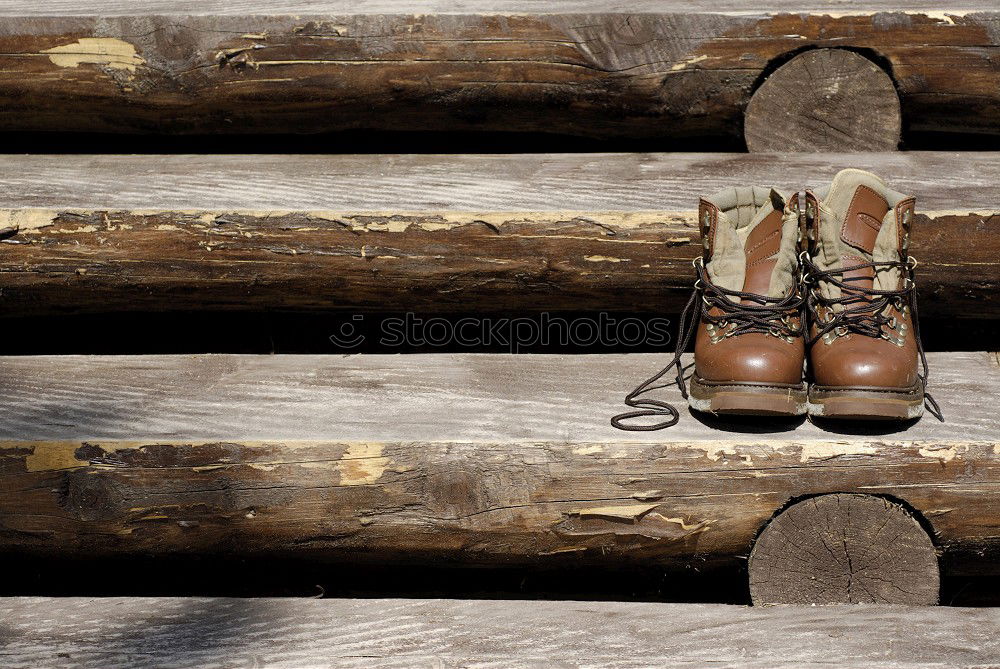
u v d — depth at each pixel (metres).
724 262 1.69
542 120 1.94
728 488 1.56
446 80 1.87
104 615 1.53
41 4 1.96
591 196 1.81
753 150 1.85
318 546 1.62
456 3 1.93
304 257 1.78
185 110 1.92
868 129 1.83
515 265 1.78
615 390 1.72
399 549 1.62
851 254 1.67
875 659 1.40
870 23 1.81
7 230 1.77
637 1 1.93
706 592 1.84
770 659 1.41
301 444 1.59
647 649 1.43
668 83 1.85
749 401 1.55
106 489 1.59
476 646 1.45
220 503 1.60
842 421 1.61
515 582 1.85
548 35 1.85
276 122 1.95
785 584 1.56
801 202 1.78
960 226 1.74
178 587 1.83
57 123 1.97
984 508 1.55
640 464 1.57
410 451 1.58
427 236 1.77
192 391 1.73
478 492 1.58
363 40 1.86
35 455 1.60
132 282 1.80
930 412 1.63
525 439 1.59
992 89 1.83
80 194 1.83
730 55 1.83
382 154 1.95
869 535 1.54
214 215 1.77
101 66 1.88
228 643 1.46
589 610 1.52
